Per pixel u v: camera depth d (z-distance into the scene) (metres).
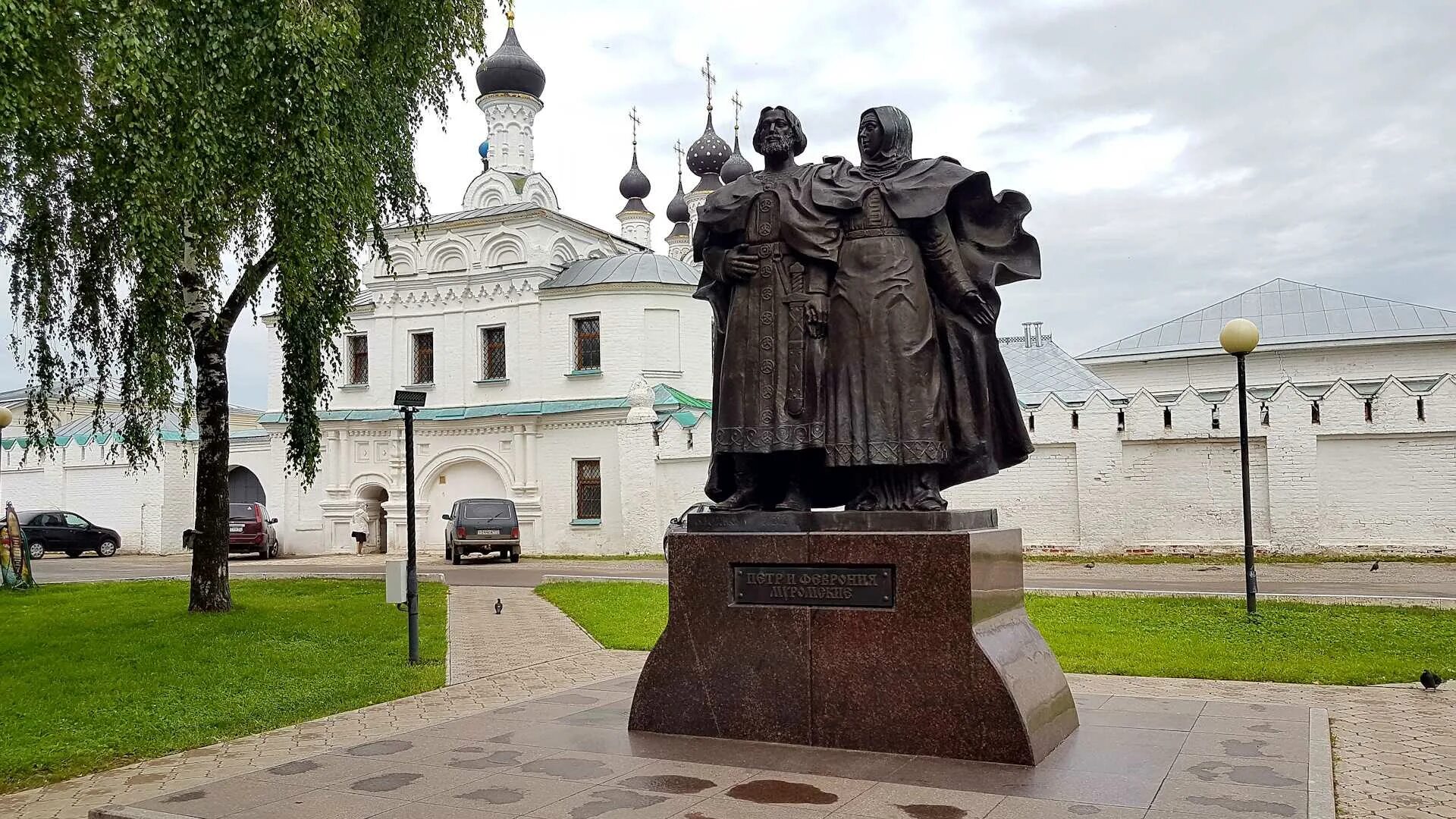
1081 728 6.88
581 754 6.36
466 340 39.44
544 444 37.59
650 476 33.16
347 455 40.06
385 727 8.65
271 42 13.49
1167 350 42.94
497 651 13.28
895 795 5.38
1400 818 5.55
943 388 6.91
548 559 34.53
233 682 10.93
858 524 6.59
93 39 12.04
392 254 40.31
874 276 6.85
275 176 13.92
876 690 6.34
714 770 5.91
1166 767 5.85
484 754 6.41
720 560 6.84
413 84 17.61
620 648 13.33
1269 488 27.00
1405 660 11.23
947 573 6.26
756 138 7.41
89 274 16.83
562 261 40.22
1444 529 25.94
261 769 6.24
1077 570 24.97
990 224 7.09
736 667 6.71
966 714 6.10
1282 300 43.12
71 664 12.25
